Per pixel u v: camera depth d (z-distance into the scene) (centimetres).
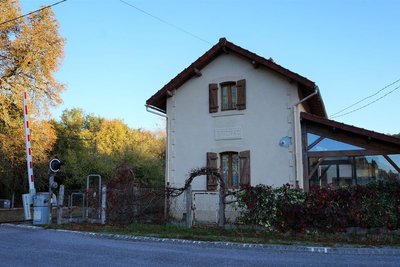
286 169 1430
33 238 1068
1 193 2992
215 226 1251
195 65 1598
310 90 1490
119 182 1498
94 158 3159
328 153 1412
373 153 1357
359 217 1055
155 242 1007
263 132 1489
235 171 1536
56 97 2595
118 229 1230
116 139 4319
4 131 2478
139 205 1349
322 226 1074
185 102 1639
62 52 2584
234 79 1570
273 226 1134
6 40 2362
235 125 1538
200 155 1573
